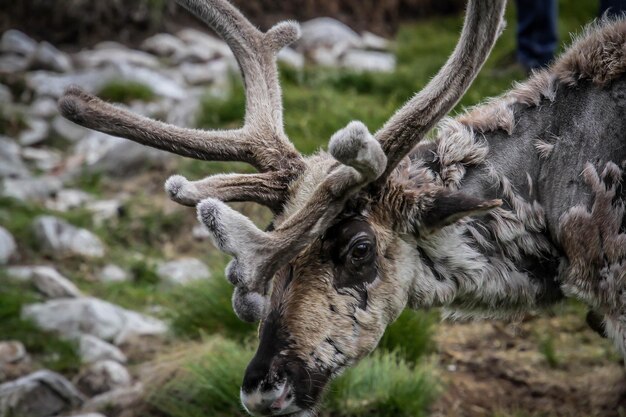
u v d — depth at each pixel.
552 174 12.84
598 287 12.53
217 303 18.16
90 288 21.45
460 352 17.59
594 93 12.88
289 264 11.94
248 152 12.73
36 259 22.58
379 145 11.16
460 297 12.81
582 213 12.50
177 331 18.44
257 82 13.34
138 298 21.00
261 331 11.86
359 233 11.88
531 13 23.77
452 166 12.74
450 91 11.98
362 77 28.80
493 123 13.09
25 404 16.64
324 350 11.82
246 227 11.27
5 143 28.36
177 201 11.95
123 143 27.19
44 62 33.78
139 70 32.59
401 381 15.65
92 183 26.45
